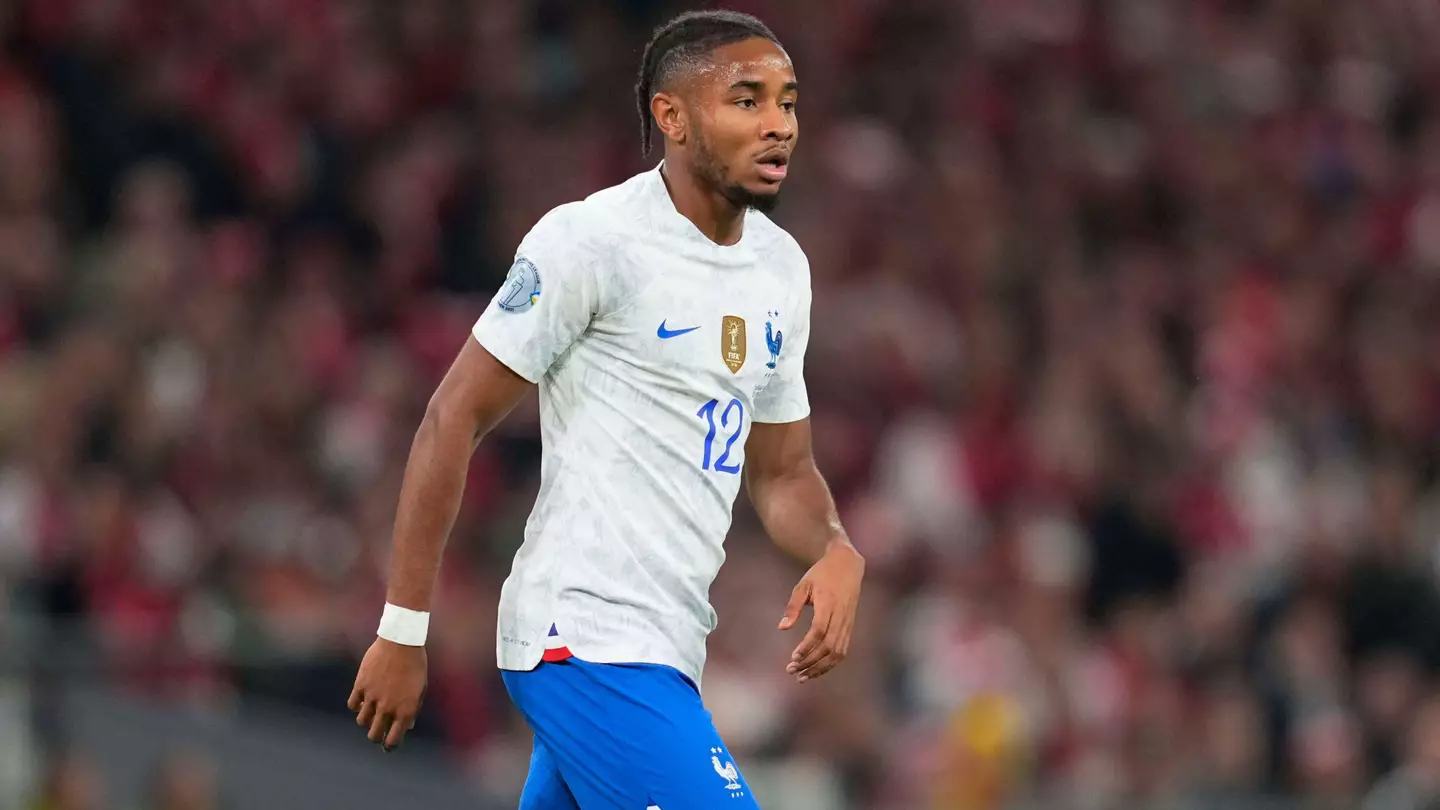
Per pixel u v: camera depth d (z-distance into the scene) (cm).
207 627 2962
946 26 5603
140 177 4162
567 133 4831
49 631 2777
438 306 4225
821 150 4991
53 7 4328
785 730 3128
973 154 5178
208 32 4531
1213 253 5272
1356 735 3584
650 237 1296
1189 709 3541
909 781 3162
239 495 3381
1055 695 3416
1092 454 4144
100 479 3253
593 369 1297
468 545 3453
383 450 3606
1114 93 5716
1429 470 4712
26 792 2670
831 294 4522
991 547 3712
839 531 1400
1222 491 4231
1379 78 6188
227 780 2789
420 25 4900
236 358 3650
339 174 4447
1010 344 4534
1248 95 5881
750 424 1387
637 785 1259
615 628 1273
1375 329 5034
